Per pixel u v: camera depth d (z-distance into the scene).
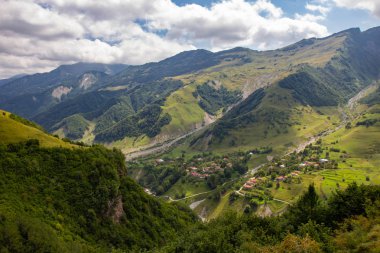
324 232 48.81
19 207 76.25
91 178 100.56
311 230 49.94
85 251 74.56
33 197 84.50
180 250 55.06
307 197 66.25
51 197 88.12
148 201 119.44
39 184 90.12
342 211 57.69
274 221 63.38
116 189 103.19
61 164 100.25
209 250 48.53
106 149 120.50
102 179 102.75
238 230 58.84
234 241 51.81
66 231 79.75
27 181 88.50
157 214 119.25
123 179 118.00
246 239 52.28
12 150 96.94
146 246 97.50
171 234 111.94
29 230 60.16
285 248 42.41
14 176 87.50
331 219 58.41
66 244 69.19
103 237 90.00
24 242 57.00
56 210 85.69
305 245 40.72
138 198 114.88
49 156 100.38
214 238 50.84
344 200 58.94
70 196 92.44
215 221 68.81
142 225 106.12
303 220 61.09
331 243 41.66
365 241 38.38
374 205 49.81
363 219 46.16
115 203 102.56
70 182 95.69
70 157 103.56
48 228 70.06
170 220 121.06
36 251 56.78
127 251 90.38
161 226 113.00
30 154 98.44
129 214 106.75
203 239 51.09
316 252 40.06
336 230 49.25
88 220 90.56
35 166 94.25
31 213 77.38
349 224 49.72
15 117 127.00
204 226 68.88
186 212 159.88
